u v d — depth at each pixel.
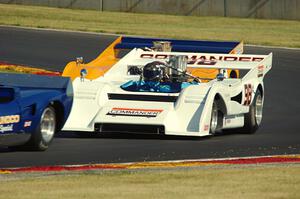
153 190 24.97
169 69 41.19
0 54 75.19
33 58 73.75
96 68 42.94
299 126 44.97
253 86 42.03
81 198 23.61
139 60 44.22
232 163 31.44
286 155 34.06
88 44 83.88
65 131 40.88
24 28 94.88
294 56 78.88
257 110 42.88
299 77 66.44
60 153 33.84
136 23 109.69
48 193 24.23
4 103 32.44
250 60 43.97
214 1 122.88
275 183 26.39
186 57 43.03
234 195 24.30
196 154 34.09
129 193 24.42
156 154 33.88
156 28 104.25
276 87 61.28
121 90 39.88
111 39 88.75
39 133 33.81
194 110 37.91
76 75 42.12
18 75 37.16
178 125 37.62
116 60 46.28
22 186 25.41
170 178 27.25
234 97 40.28
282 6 120.50
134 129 37.59
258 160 32.19
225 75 44.41
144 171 29.03
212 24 112.25
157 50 46.56
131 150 34.97
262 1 121.12
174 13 123.69
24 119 32.84
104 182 26.33
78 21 107.69
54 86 35.38
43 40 85.12
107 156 33.22
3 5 122.25
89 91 38.97
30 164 30.81
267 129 43.62
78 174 28.14
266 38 95.44
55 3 126.56
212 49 46.75
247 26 110.94
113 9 125.19
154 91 40.06
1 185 25.56
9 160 31.72
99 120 37.69
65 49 79.69
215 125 39.09
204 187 25.56
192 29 104.81
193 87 38.78
